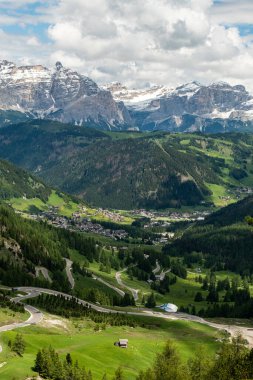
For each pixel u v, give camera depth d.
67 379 141.75
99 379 154.25
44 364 142.12
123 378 156.75
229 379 155.88
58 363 144.25
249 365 156.88
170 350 174.12
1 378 132.25
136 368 180.12
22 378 134.62
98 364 170.62
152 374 157.62
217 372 159.38
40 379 137.62
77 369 145.62
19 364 144.00
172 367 159.00
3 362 146.50
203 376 161.50
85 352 180.25
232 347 171.88
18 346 159.00
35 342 175.62
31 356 158.25
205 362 169.50
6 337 168.88
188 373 161.38
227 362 161.38
